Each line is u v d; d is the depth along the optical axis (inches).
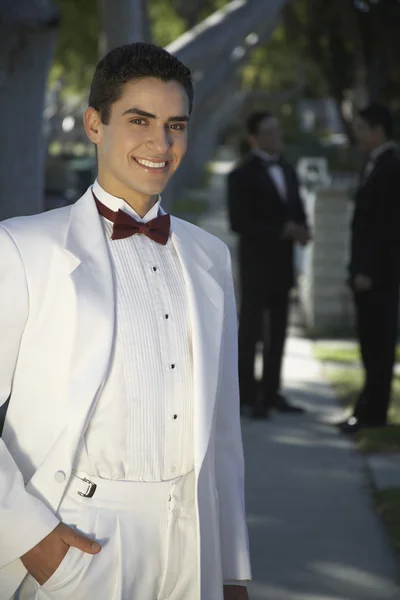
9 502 91.4
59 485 94.0
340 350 469.4
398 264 297.6
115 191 103.0
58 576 93.7
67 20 966.4
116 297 99.0
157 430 97.9
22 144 300.4
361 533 210.8
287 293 328.5
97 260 98.5
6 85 297.4
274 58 1515.7
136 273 101.0
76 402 93.4
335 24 772.6
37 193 306.3
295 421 321.4
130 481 97.0
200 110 670.5
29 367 95.8
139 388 97.1
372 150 301.0
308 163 903.7
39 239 96.8
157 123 98.1
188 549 100.7
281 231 320.2
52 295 95.7
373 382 303.6
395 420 318.0
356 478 254.1
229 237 791.1
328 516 222.1
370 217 296.8
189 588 101.3
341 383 385.4
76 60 1146.7
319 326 529.7
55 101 1306.6
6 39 288.7
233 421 108.3
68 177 614.9
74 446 93.6
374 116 297.3
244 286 325.1
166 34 1170.6
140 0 335.0
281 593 176.7
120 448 96.5
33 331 95.3
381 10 751.1
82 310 95.0
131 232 102.0
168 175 101.0
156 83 97.4
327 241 524.7
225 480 107.3
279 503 231.3
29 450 96.3
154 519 98.0
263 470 260.5
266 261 322.0
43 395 95.7
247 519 218.5
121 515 96.2
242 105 1795.0
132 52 98.1
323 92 1283.2
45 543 93.0
